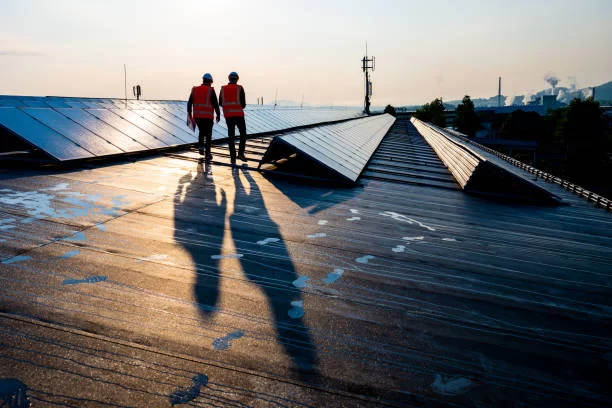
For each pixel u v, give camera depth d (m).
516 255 4.14
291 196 6.13
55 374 1.89
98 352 2.07
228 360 2.09
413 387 1.99
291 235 4.24
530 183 7.18
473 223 5.39
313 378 2.01
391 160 12.45
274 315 2.58
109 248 3.49
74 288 2.73
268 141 13.18
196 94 8.34
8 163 6.73
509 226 5.38
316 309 2.70
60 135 7.44
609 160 49.66
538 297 3.14
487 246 4.39
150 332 2.29
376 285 3.15
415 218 5.43
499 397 1.95
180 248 3.62
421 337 2.45
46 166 6.72
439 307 2.86
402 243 4.26
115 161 7.78
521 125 71.44
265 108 21.83
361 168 9.27
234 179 7.00
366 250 3.95
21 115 7.32
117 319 2.39
